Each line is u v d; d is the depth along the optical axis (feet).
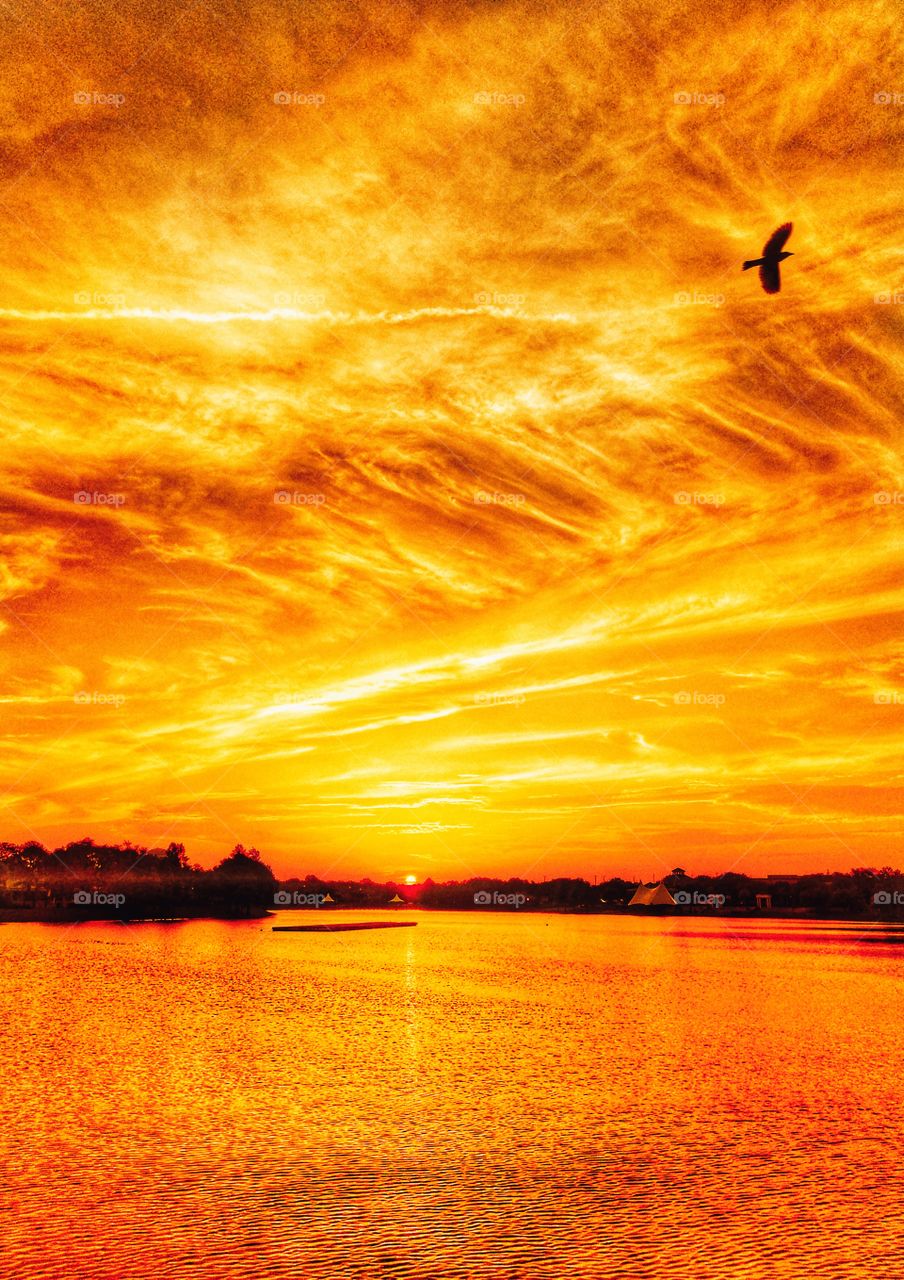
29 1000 146.72
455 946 281.95
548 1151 68.18
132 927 371.76
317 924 422.82
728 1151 68.39
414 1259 50.29
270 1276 48.16
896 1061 100.48
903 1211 57.11
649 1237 53.26
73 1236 52.90
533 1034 116.78
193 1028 119.44
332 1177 62.54
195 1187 60.54
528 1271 48.98
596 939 323.78
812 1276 48.62
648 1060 100.68
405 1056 101.91
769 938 327.88
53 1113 77.61
